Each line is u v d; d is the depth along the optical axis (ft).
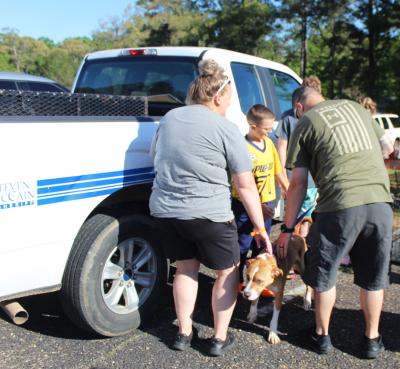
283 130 13.64
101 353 10.11
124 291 10.74
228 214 9.45
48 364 9.66
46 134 8.83
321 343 10.09
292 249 11.17
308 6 116.57
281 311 12.22
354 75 119.75
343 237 9.30
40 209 8.80
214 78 9.43
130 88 15.96
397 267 15.08
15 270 8.69
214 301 10.03
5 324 11.30
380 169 9.50
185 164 9.07
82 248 9.71
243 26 133.28
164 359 9.93
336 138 9.31
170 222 9.46
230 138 9.13
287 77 18.24
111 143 9.96
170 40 164.96
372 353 9.91
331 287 9.72
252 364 9.77
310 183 13.83
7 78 25.91
